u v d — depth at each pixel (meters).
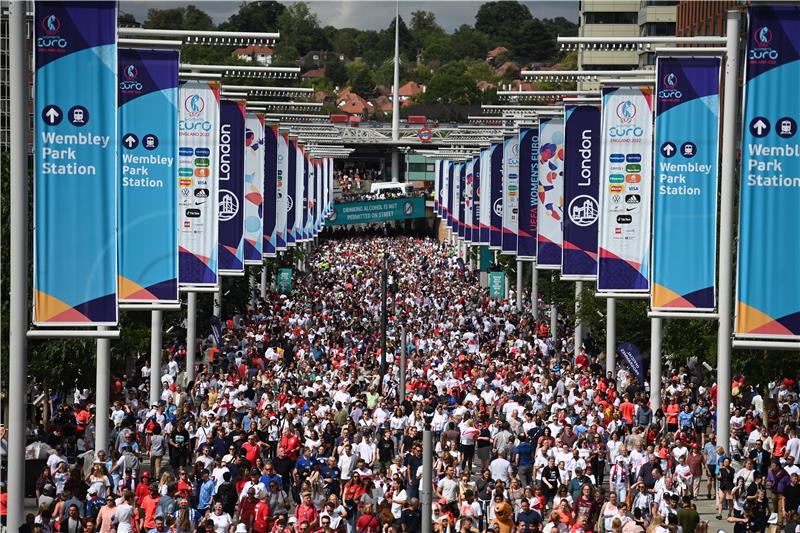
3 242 93.56
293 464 92.81
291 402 108.44
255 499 76.12
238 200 112.69
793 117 67.06
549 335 186.50
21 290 60.66
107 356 91.56
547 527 73.00
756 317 67.94
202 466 83.25
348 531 78.50
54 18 61.09
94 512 76.88
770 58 66.88
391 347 157.50
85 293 61.62
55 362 102.06
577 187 110.06
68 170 61.47
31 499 88.69
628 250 97.06
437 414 103.12
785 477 83.19
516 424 104.44
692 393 115.94
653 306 83.75
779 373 107.94
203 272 101.44
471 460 100.88
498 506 75.62
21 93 60.03
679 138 82.69
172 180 81.19
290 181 184.88
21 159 60.22
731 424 109.19
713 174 82.75
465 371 134.38
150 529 72.06
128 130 81.06
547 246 128.38
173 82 81.62
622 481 87.38
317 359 147.62
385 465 97.62
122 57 81.44
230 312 177.38
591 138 109.44
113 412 104.56
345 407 110.75
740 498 83.06
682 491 81.75
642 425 107.50
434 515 78.31
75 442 102.88
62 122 61.31
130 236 81.19
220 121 111.69
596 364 143.38
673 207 83.06
